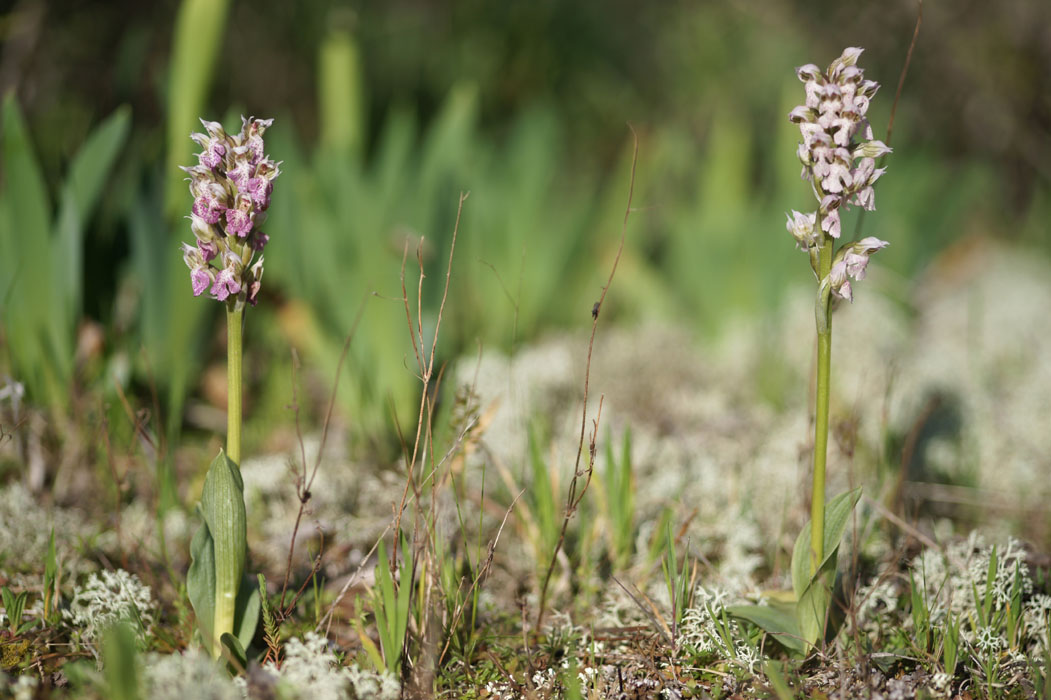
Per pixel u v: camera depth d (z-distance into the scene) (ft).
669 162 4.71
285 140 3.14
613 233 4.13
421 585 2.17
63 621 2.22
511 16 5.87
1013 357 3.76
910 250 4.19
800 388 3.34
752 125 5.82
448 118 3.44
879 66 5.93
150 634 2.21
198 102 2.77
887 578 2.32
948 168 5.87
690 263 4.05
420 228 3.00
